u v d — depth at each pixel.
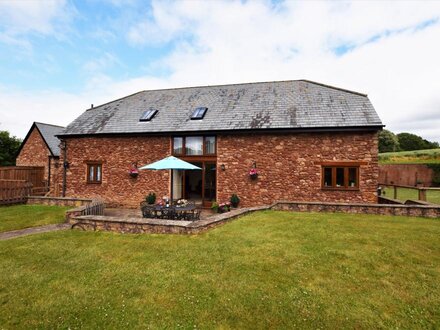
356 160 11.30
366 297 3.90
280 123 12.05
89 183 14.54
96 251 5.90
